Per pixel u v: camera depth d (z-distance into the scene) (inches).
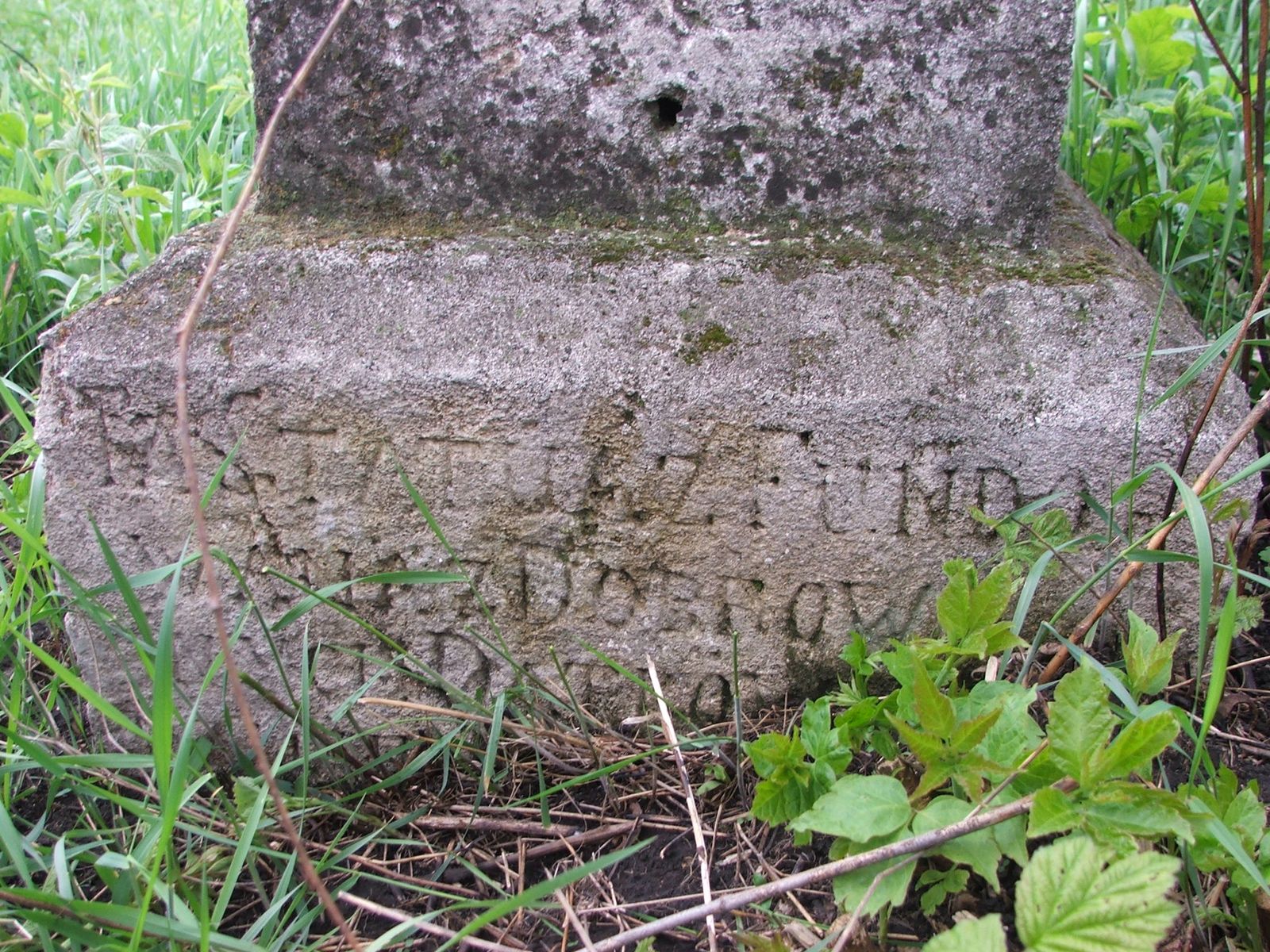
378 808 69.2
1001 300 65.2
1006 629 58.6
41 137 127.1
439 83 67.1
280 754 62.4
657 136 67.2
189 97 134.2
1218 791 54.9
